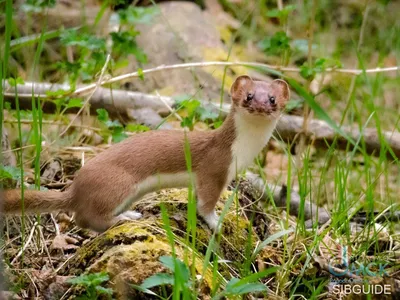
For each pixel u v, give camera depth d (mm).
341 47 12648
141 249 5324
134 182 5855
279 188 8023
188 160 5266
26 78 10492
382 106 10914
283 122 9156
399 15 13469
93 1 12188
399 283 5387
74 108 9086
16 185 6871
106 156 5898
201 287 5250
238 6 13258
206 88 10320
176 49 11000
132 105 9086
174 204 6266
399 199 8500
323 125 9195
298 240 6375
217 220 6109
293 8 9055
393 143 9148
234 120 6125
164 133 6125
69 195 5891
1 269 5371
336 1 13633
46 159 7898
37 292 5480
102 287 5145
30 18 10805
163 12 11883
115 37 8930
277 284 5848
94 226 5855
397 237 6773
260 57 11938
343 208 6703
